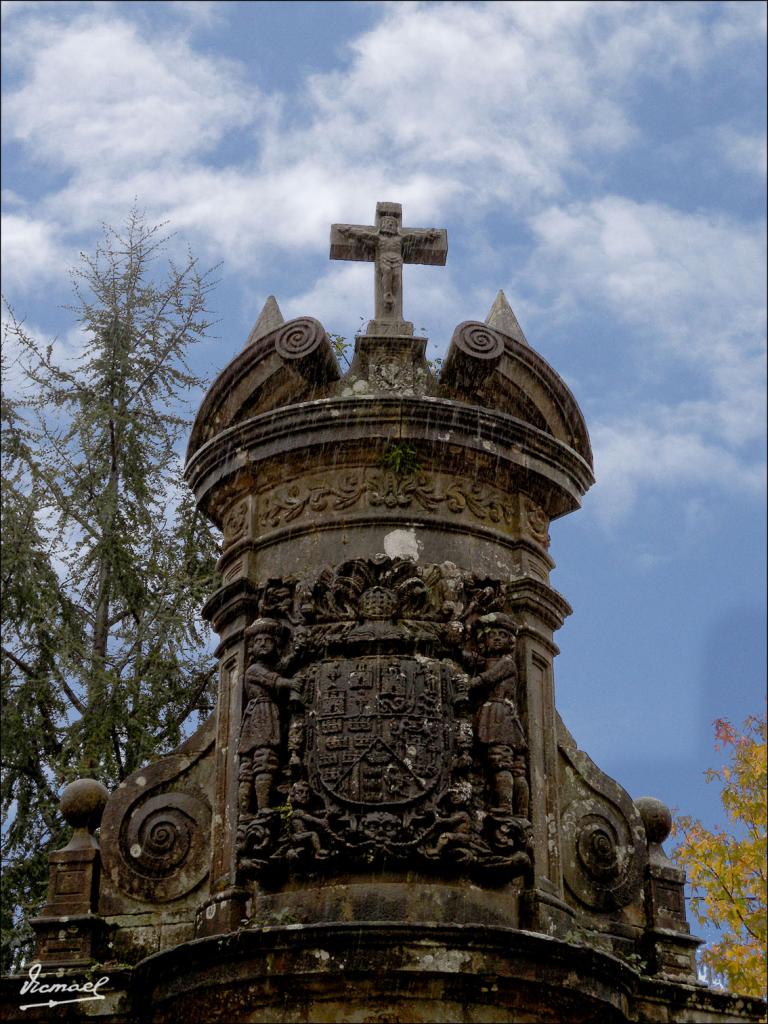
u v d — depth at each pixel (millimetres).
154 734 16078
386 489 12609
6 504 14898
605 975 11336
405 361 13367
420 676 11781
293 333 13031
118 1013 11664
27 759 15148
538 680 12547
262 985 10953
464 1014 10883
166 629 15859
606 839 12594
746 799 17250
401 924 10719
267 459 12891
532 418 13414
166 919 12016
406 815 11312
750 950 16469
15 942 14352
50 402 16656
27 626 15000
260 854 11469
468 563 12547
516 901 11531
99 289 17312
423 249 14039
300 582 12344
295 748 11680
